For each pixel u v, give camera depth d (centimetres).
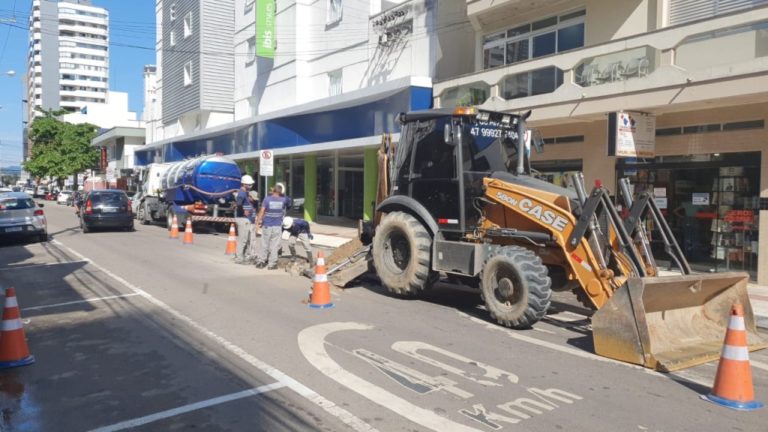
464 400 516
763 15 1012
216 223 2266
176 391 534
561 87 1358
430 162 920
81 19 15500
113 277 1152
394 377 572
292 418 476
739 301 727
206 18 3403
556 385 556
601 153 1415
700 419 481
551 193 781
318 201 2836
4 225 1692
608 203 713
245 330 745
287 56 2680
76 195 4319
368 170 2216
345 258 1105
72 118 8050
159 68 4250
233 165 2230
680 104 1145
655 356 615
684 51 1141
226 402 509
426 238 911
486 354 652
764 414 493
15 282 1098
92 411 490
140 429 456
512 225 830
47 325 772
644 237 745
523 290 738
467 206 872
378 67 2161
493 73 1550
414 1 1962
